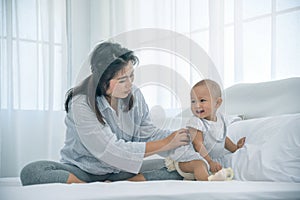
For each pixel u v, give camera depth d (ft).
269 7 6.42
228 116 5.62
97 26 10.87
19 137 9.82
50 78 10.24
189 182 3.44
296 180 3.97
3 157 9.65
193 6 7.88
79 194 2.76
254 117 5.71
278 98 5.58
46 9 10.43
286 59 6.11
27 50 10.16
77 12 10.93
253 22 6.66
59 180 4.28
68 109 4.43
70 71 10.69
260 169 4.23
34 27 10.27
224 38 7.20
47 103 10.16
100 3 10.81
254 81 6.64
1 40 9.94
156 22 9.11
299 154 4.16
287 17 6.12
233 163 4.55
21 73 10.05
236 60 6.82
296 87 5.45
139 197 2.75
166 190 2.95
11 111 9.79
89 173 4.60
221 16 7.20
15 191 2.91
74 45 10.85
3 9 10.02
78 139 4.36
